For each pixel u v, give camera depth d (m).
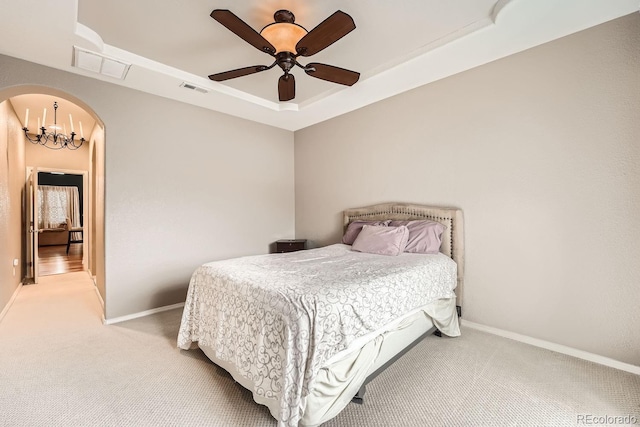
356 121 3.78
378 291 1.80
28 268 4.80
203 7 1.97
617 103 2.02
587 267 2.14
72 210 9.77
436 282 2.37
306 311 1.44
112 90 2.92
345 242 3.47
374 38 2.34
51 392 1.76
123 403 1.66
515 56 2.47
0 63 2.38
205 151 3.64
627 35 1.98
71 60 2.49
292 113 3.87
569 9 1.90
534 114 2.38
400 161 3.32
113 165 2.94
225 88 3.19
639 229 1.94
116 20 2.10
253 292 1.68
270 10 2.02
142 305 3.12
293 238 4.70
